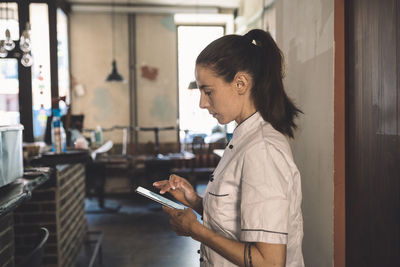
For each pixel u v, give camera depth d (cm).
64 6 639
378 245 146
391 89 134
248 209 74
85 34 682
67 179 284
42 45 597
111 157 640
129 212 495
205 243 80
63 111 602
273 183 74
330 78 178
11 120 547
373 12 148
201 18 715
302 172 222
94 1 666
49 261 252
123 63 691
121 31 688
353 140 169
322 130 189
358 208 165
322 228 192
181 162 660
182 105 718
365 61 156
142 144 700
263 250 71
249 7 612
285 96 90
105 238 382
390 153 136
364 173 158
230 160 86
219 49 84
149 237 385
